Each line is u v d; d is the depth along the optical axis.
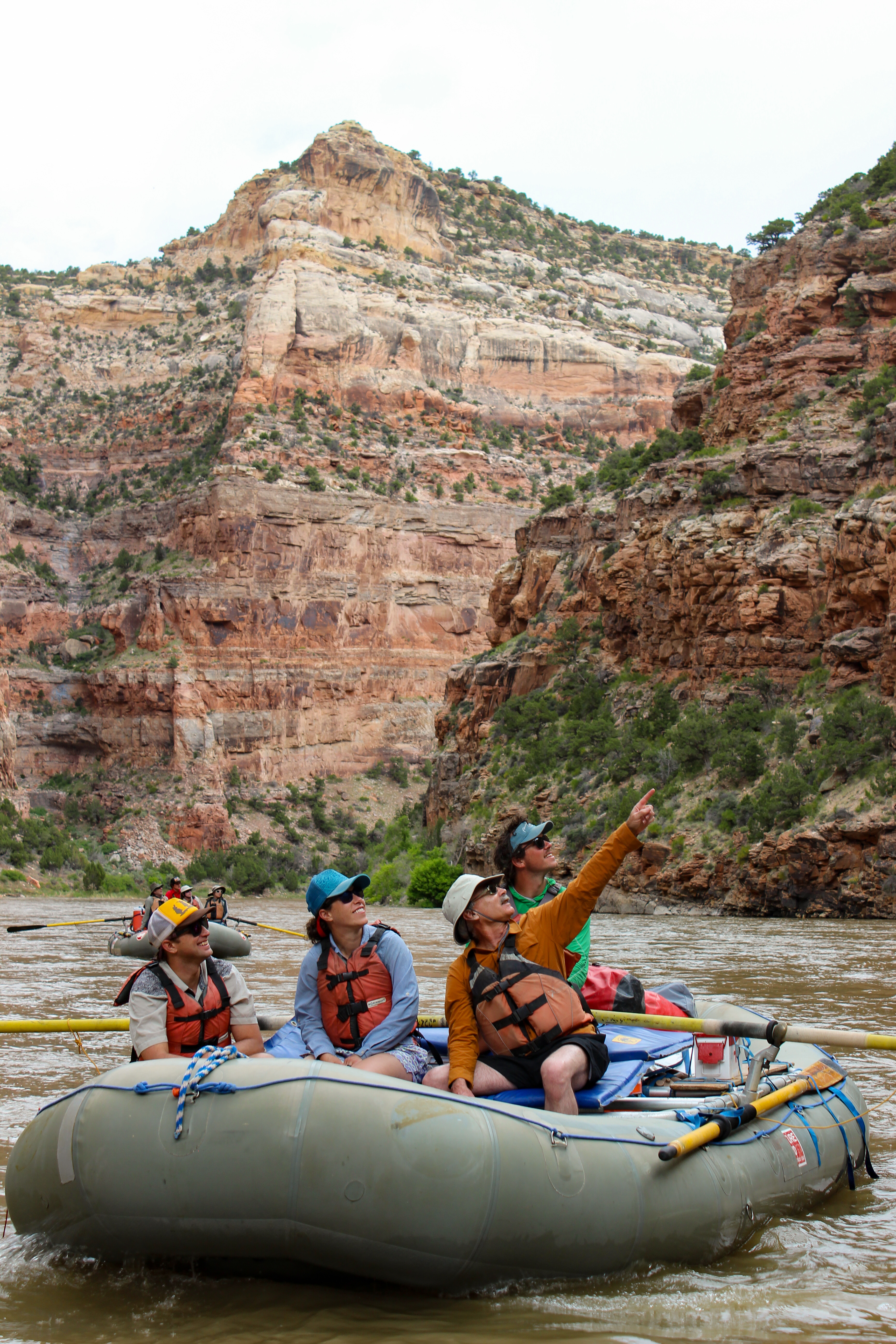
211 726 160.25
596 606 89.62
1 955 31.83
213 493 169.12
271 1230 7.09
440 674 177.25
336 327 187.38
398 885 78.62
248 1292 7.38
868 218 78.69
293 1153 7.05
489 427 195.62
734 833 55.69
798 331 78.19
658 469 84.62
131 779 156.75
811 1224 8.72
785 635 65.38
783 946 33.50
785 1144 8.95
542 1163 7.33
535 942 8.58
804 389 74.62
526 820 9.41
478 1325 6.87
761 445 72.62
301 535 170.62
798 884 51.03
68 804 155.12
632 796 64.12
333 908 8.64
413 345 193.25
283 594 168.62
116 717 163.50
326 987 8.75
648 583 78.62
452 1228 7.04
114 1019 9.03
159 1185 7.20
